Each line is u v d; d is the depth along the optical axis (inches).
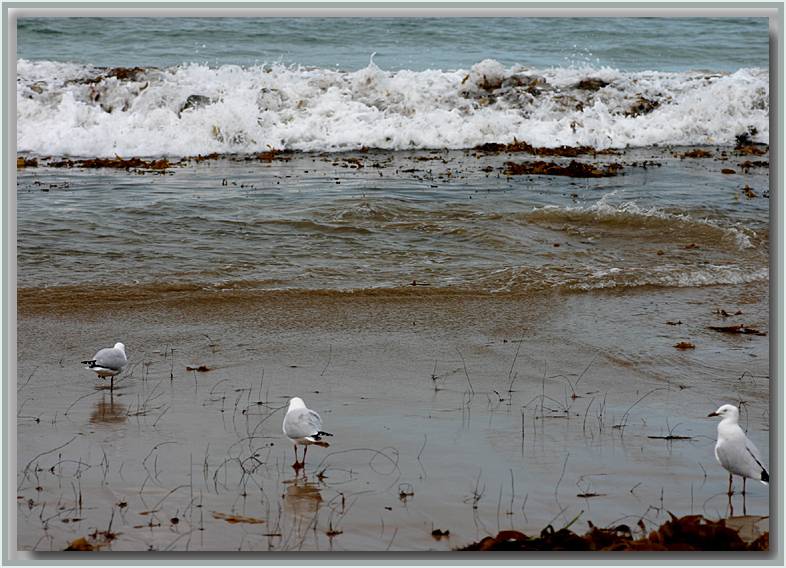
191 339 421.7
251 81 1043.3
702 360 402.0
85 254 551.5
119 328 434.6
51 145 919.7
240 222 631.2
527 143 1011.3
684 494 276.2
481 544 237.1
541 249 594.2
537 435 318.0
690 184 803.4
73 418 328.8
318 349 410.3
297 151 964.6
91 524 251.6
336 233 614.2
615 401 353.1
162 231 606.5
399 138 989.8
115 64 1191.6
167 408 340.5
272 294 491.2
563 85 1111.6
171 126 956.6
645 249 601.3
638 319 462.3
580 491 275.3
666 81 1147.3
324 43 1350.9
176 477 282.7
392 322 450.9
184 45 1294.3
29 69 1037.8
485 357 403.2
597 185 792.9
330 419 329.4
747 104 1091.9
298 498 269.4
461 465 292.4
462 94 1079.6
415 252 578.2
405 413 336.8
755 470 269.1
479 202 702.5
